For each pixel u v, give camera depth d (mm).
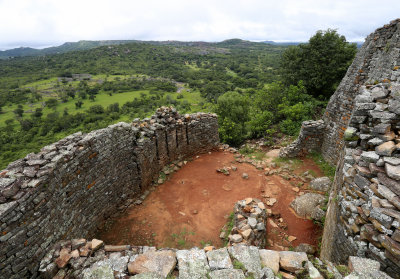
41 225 5910
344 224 5254
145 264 4719
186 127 15023
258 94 24922
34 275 5652
